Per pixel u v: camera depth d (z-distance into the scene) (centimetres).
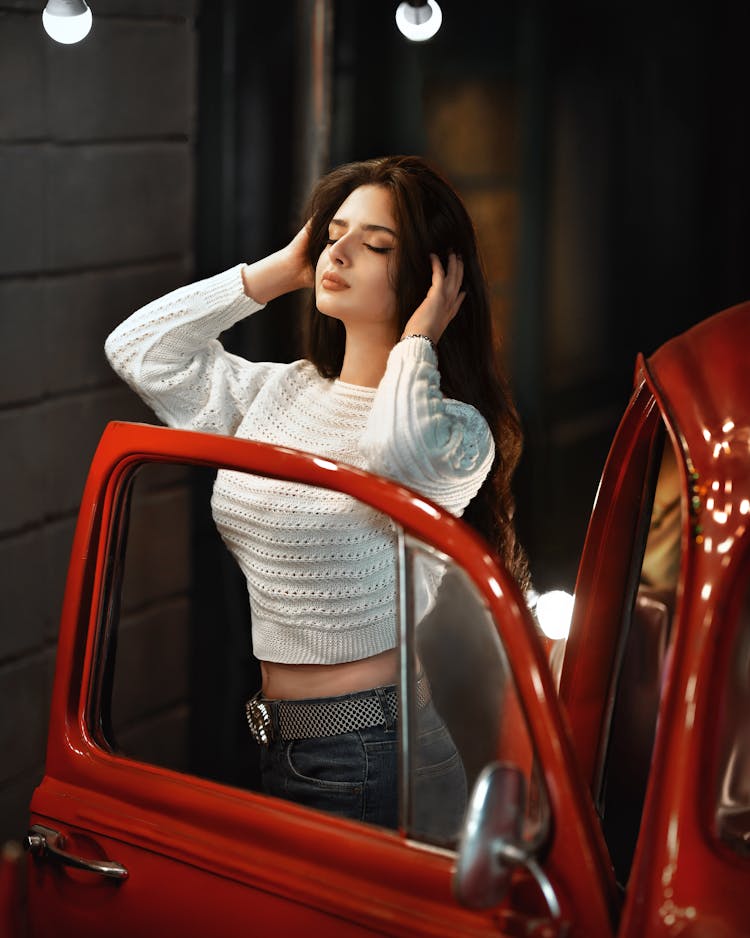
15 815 290
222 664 340
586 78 377
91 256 299
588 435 392
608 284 387
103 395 308
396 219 193
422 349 184
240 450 158
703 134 383
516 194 377
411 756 145
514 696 136
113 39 298
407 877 143
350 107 346
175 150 321
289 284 212
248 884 153
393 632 186
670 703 135
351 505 179
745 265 388
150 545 319
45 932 174
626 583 172
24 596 289
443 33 361
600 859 134
